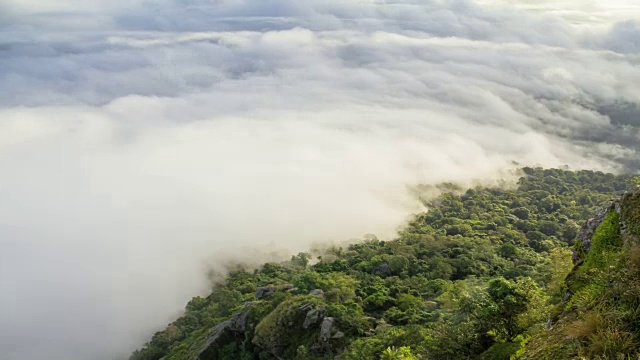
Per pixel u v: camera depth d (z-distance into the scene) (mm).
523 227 126375
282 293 73312
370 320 57188
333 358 50500
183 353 74125
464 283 67812
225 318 88250
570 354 10711
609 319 10906
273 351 57438
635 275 11984
